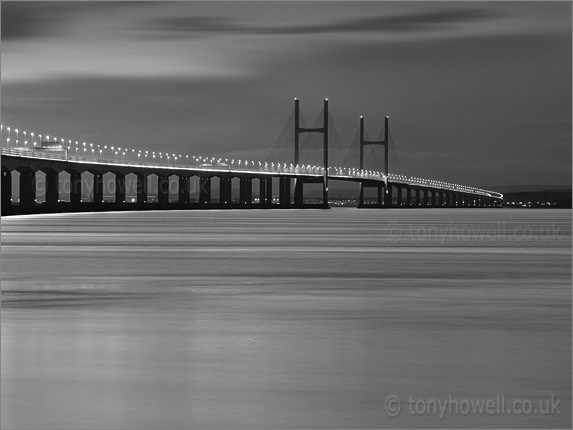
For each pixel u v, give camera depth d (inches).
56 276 2380.7
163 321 1510.8
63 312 1620.3
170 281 2242.9
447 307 1723.7
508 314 1617.9
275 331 1408.7
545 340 1332.4
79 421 917.8
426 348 1264.8
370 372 1113.4
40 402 978.1
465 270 2640.3
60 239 4515.3
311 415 940.0
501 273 2529.5
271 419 926.4
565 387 1045.2
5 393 1010.7
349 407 967.0
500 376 1095.0
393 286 2138.3
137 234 5152.6
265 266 2770.7
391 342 1311.5
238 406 967.6
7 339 1320.1
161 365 1146.0
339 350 1250.0
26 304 1743.4
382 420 928.3
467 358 1197.7
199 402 981.2
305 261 3004.4
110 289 2041.1
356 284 2186.3
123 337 1342.3
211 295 1925.4
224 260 3048.7
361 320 1535.4
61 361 1165.7
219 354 1217.4
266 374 1100.5
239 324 1482.5
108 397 996.6
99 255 3294.8
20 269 2623.0
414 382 1064.2
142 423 912.9
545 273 2534.5
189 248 3779.5
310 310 1670.8
